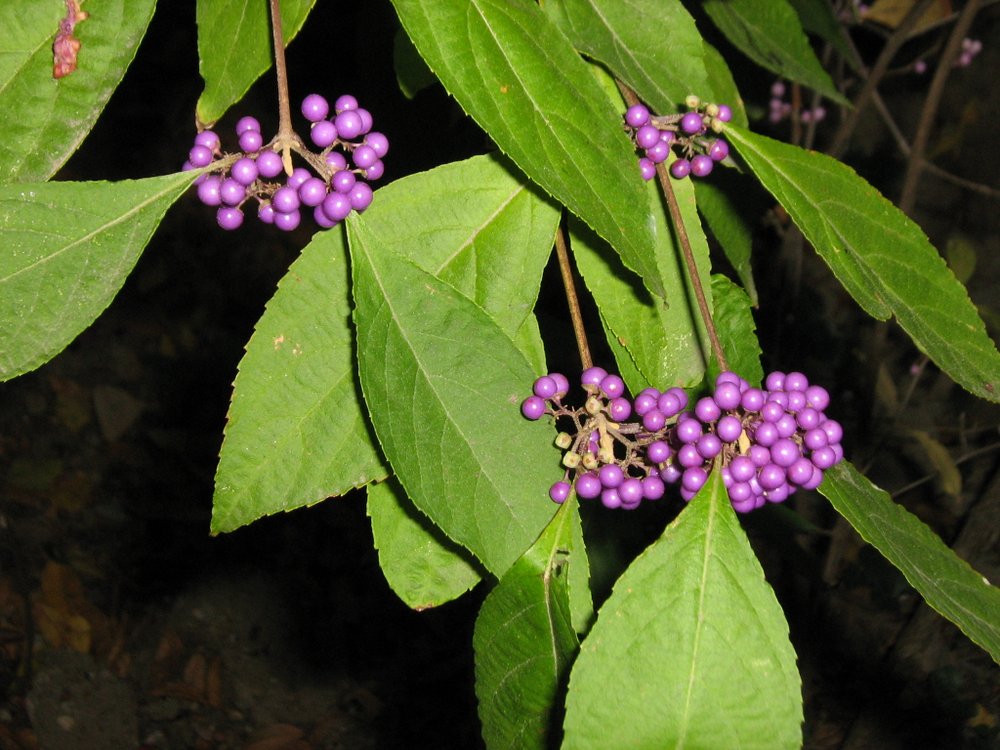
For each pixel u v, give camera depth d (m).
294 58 1.00
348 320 0.22
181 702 0.86
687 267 0.23
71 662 0.85
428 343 0.21
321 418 0.22
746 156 0.22
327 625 0.94
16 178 0.21
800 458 0.21
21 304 0.19
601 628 0.19
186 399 1.08
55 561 0.92
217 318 1.14
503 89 0.19
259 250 1.19
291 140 0.20
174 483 1.01
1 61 0.21
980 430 0.89
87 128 0.21
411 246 0.23
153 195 0.20
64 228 0.20
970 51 0.76
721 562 0.20
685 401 0.22
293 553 0.99
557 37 0.20
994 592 0.22
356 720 0.88
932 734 0.79
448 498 0.21
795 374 0.22
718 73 0.32
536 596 0.21
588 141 0.19
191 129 1.16
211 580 0.95
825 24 0.38
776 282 1.00
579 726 0.19
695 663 0.19
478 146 0.41
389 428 0.20
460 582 0.24
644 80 0.24
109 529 0.96
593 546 0.34
